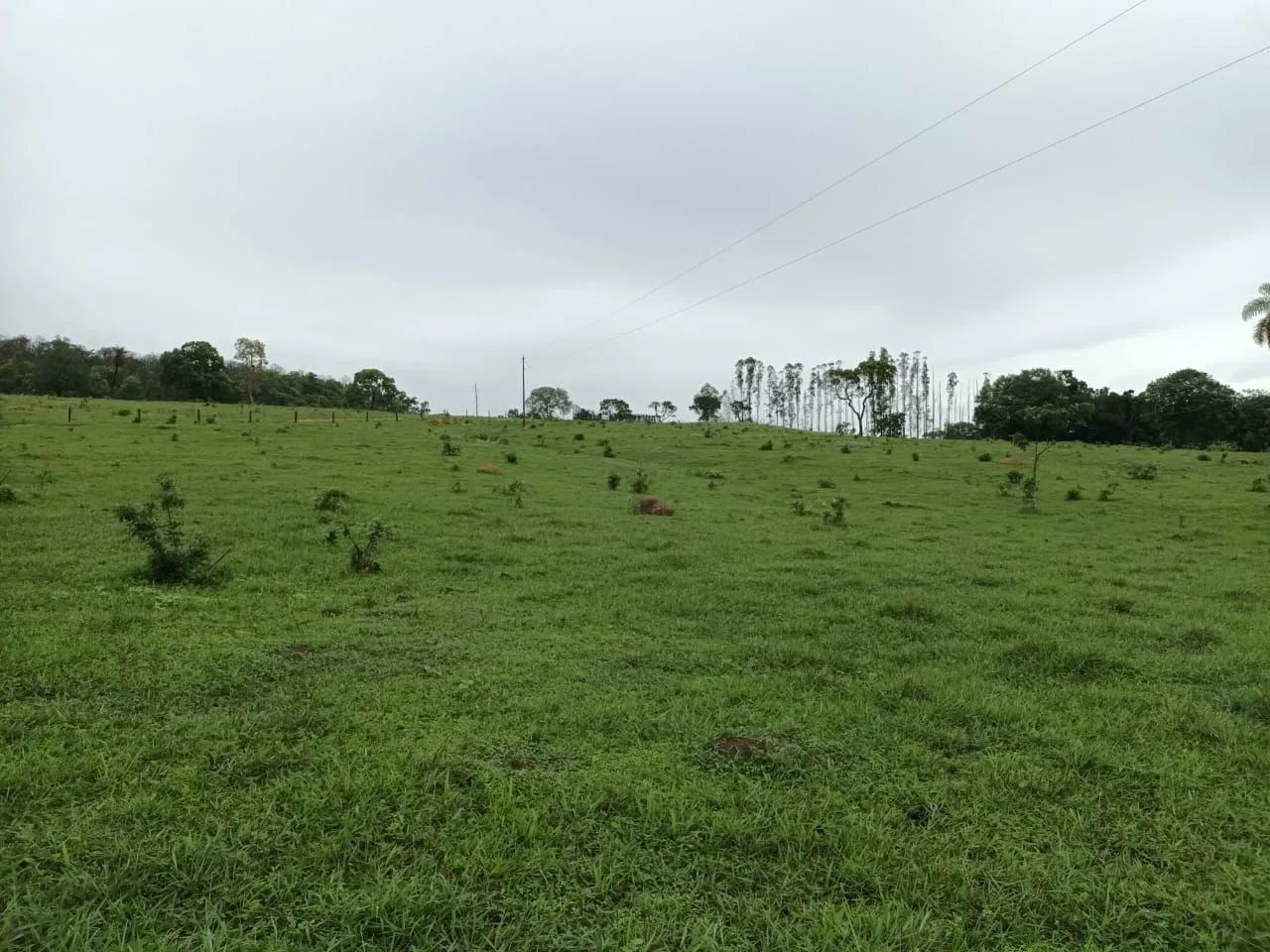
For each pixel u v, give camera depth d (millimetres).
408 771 4559
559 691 6219
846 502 28531
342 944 3062
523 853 3750
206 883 3424
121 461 27375
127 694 5762
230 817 3988
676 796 4398
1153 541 20031
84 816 3943
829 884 3619
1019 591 12039
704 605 10148
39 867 3506
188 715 5395
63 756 4621
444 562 12703
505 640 7945
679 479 35156
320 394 99875
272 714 5441
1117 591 12219
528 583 11383
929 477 38344
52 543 12359
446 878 3498
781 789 4586
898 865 3773
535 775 4629
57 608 8328
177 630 7656
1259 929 3330
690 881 3607
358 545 12750
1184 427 81062
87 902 3248
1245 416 80438
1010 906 3477
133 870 3486
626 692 6297
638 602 10258
